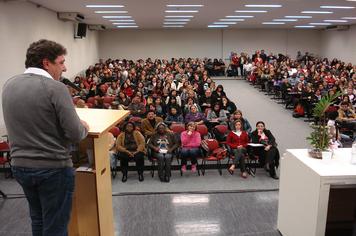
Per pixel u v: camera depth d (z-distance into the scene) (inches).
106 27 743.7
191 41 828.6
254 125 339.3
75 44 543.2
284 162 123.8
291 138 295.6
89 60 676.1
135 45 824.3
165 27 768.9
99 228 82.4
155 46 826.8
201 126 247.6
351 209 127.1
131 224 138.3
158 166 198.8
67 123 54.7
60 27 452.4
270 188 183.6
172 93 350.9
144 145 207.5
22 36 313.3
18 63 302.5
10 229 132.9
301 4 365.1
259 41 838.5
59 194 57.6
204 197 166.6
